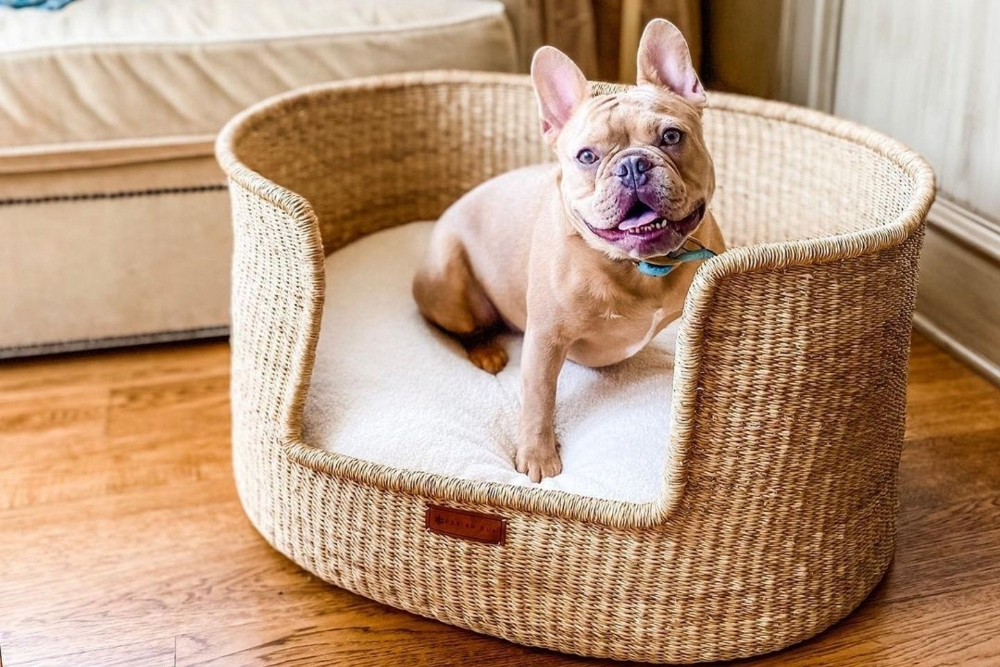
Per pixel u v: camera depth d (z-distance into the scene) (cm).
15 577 146
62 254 193
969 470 161
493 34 202
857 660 128
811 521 125
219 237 199
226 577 147
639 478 132
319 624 138
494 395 156
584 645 130
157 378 197
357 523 135
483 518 126
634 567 124
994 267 178
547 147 195
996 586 139
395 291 180
